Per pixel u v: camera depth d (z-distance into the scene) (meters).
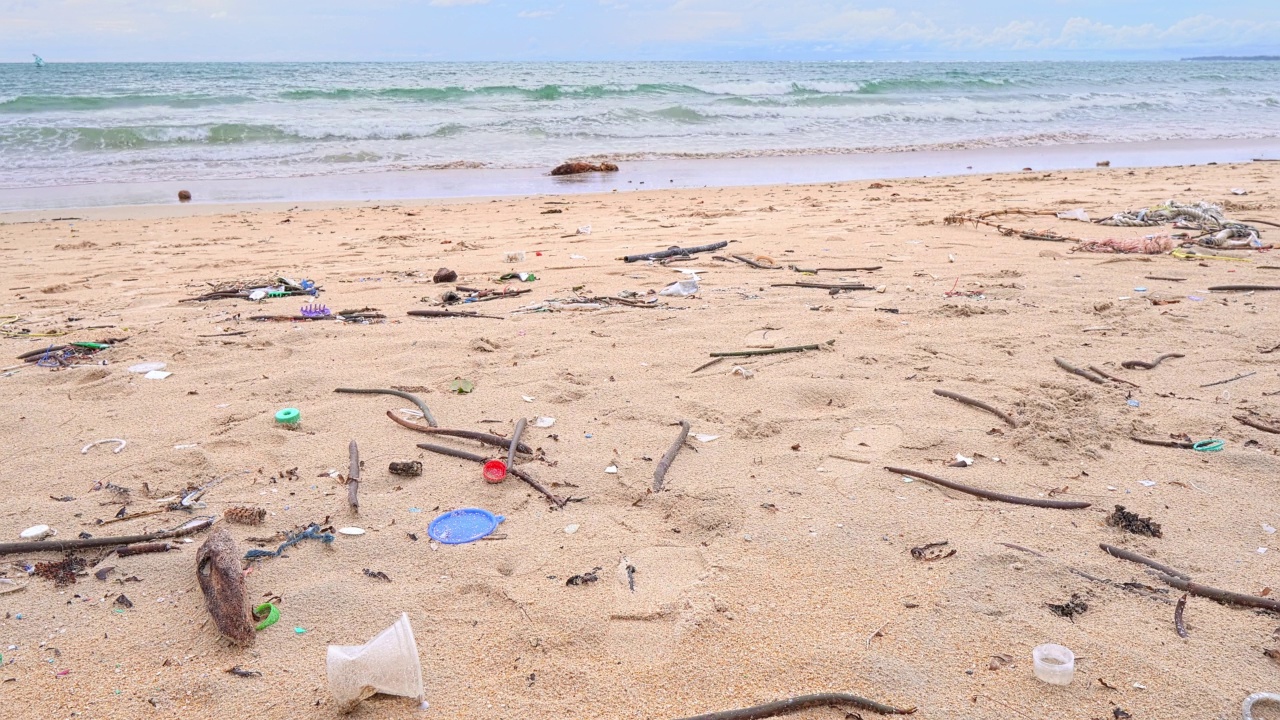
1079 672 2.15
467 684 2.16
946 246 7.87
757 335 5.02
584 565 2.69
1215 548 2.70
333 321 5.63
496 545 2.80
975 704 2.06
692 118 25.94
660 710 2.06
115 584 2.62
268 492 3.19
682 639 2.31
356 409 3.99
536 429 3.72
